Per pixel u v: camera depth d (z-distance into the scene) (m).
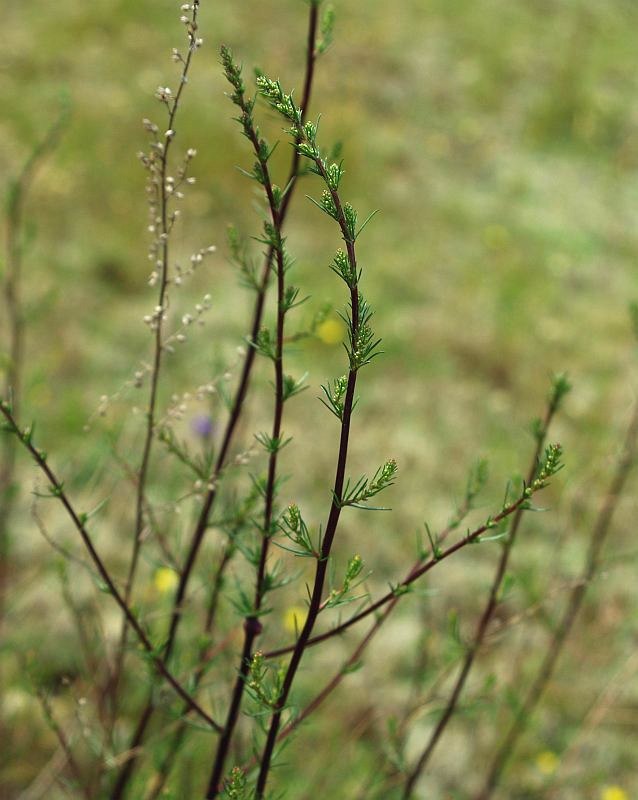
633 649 3.04
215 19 8.66
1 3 8.53
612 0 11.23
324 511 3.80
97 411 1.39
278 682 1.00
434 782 2.66
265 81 0.80
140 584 2.76
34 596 2.85
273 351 1.07
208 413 3.51
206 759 2.07
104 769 1.58
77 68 7.62
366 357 0.83
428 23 9.64
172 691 1.54
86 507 3.29
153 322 1.33
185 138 6.39
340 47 8.67
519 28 9.99
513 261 6.29
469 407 4.68
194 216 5.63
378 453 4.23
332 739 2.42
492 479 4.14
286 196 1.35
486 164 7.62
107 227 5.73
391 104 8.12
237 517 1.47
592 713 2.63
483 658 2.89
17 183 2.21
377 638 3.04
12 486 2.32
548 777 2.67
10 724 2.42
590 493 3.54
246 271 1.49
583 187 7.58
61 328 4.74
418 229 6.48
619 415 4.67
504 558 1.56
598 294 6.10
